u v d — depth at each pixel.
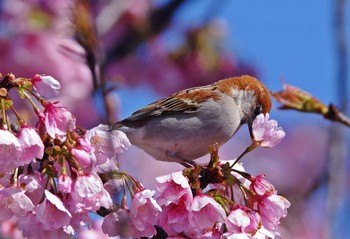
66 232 7.42
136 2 14.99
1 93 7.35
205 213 7.73
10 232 10.21
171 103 11.38
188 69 15.69
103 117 7.75
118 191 7.73
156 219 7.67
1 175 7.54
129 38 14.73
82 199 7.32
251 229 7.70
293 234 16.50
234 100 11.89
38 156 7.20
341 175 11.56
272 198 7.97
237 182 8.16
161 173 16.70
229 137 11.84
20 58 13.77
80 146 7.48
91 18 8.77
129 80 15.61
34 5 13.92
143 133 11.29
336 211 11.38
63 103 14.05
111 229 7.63
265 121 8.43
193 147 11.46
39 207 7.23
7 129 7.23
